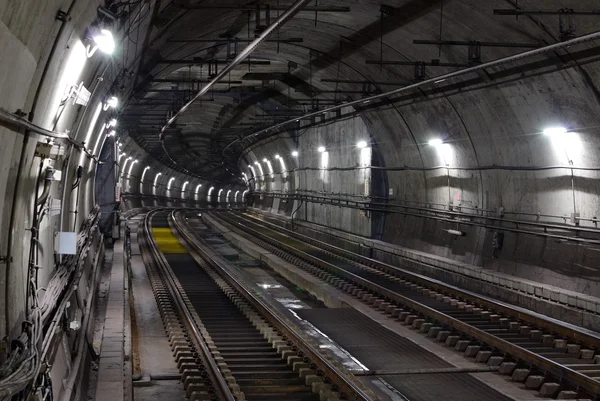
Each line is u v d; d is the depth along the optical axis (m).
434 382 10.14
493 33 15.96
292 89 33.75
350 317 15.26
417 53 19.81
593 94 14.10
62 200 10.31
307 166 39.66
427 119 22.14
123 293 16.47
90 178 20.12
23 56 4.84
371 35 20.50
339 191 32.91
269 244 32.03
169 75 32.09
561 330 12.70
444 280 20.42
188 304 16.38
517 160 18.08
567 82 14.60
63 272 9.82
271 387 9.53
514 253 18.30
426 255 22.47
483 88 17.70
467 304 15.99
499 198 19.30
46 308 7.27
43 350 5.90
